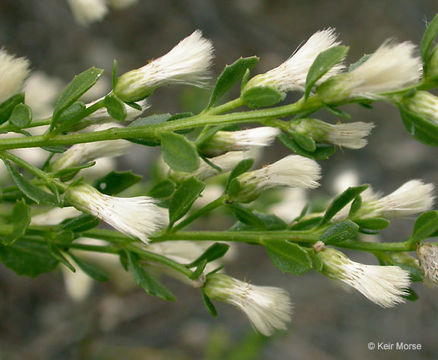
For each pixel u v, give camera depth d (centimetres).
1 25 35
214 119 12
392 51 11
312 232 12
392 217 13
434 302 33
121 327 29
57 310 29
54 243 13
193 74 12
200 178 13
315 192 34
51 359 27
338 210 12
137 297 30
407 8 43
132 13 38
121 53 37
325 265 12
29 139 12
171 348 29
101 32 37
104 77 36
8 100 12
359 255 32
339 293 33
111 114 12
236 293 12
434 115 11
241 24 40
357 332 32
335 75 11
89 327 27
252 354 23
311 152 12
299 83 12
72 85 12
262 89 12
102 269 17
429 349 32
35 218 14
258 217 13
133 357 28
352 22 43
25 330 29
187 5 39
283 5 43
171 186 13
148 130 12
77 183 12
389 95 11
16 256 14
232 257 18
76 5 17
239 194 13
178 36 39
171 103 36
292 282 33
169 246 13
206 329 30
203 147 12
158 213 12
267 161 35
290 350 31
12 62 12
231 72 12
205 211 13
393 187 36
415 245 12
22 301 29
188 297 31
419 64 11
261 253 34
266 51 39
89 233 13
